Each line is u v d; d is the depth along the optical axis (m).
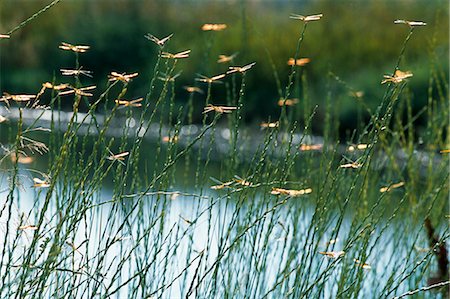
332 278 9.73
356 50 29.17
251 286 8.20
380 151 10.67
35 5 33.81
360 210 9.95
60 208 6.84
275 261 10.30
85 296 8.30
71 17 34.28
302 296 6.91
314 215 7.37
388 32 29.83
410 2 31.17
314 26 30.62
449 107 10.95
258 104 26.69
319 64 28.44
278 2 35.88
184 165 18.97
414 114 22.89
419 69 23.44
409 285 9.52
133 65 32.38
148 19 33.88
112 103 28.56
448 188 10.49
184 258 10.30
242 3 10.67
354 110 23.81
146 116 25.30
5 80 31.95
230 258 8.77
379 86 25.05
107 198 13.23
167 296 8.90
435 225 10.62
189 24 33.69
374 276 9.71
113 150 19.64
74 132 6.88
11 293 6.81
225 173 10.56
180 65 27.20
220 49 27.41
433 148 10.91
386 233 10.49
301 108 23.50
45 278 6.53
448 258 9.95
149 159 17.59
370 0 31.78
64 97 29.61
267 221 10.38
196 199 12.09
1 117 5.82
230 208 11.38
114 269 9.51
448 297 9.40
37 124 25.20
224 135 23.48
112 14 34.28
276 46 28.17
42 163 15.87
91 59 33.03
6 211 9.46
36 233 6.36
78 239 10.69
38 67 33.41
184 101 26.41
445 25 28.78
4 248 6.61
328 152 10.89
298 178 10.81
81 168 7.41
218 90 26.59
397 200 11.86
